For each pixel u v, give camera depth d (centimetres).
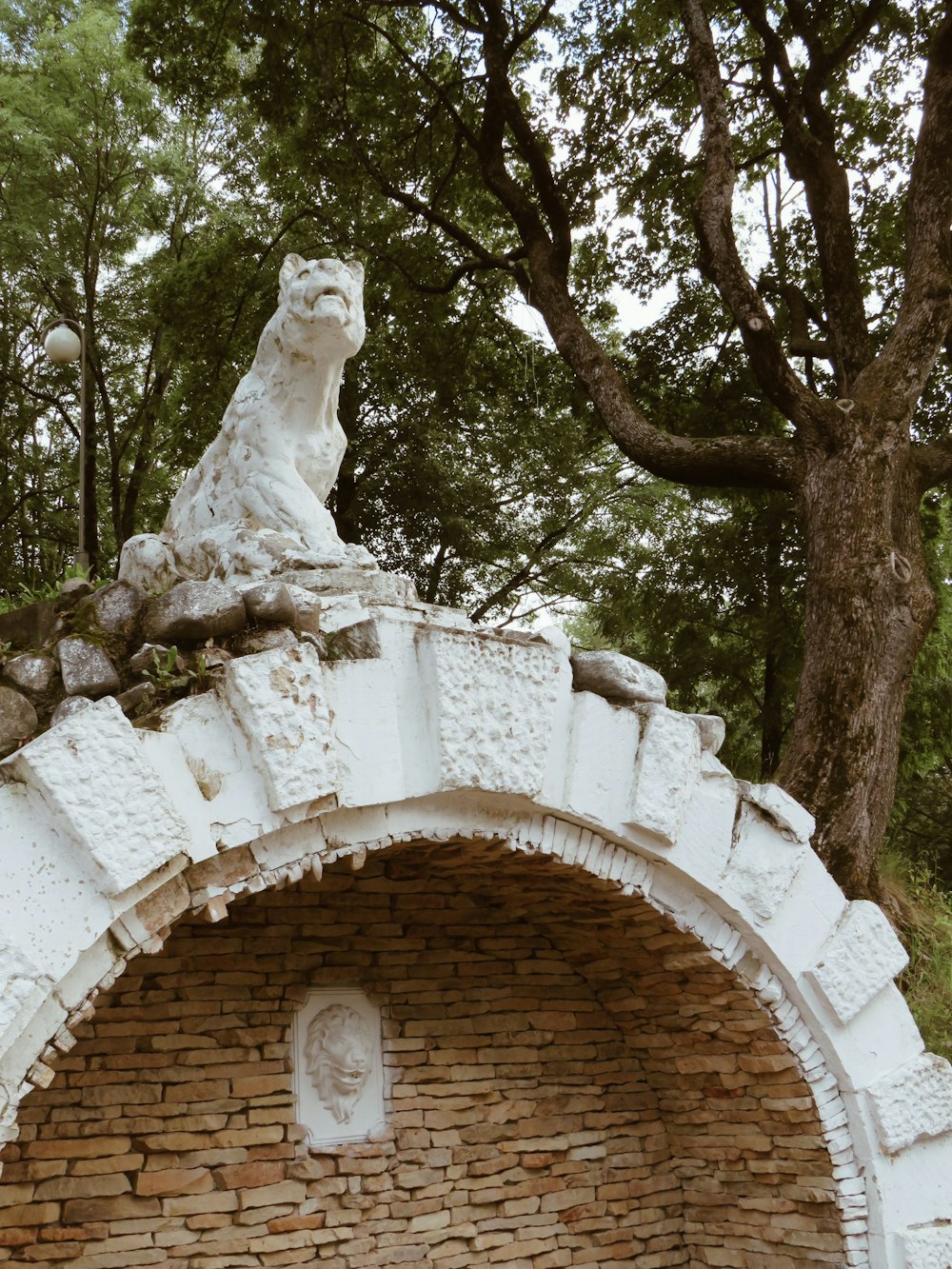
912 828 1675
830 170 1089
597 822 461
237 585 417
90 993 345
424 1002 523
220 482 513
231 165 1672
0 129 1523
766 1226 539
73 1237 420
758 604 1480
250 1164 460
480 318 1416
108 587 414
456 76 1292
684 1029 549
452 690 419
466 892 540
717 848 491
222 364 1407
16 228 1541
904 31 1204
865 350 1051
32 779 334
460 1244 508
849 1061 504
